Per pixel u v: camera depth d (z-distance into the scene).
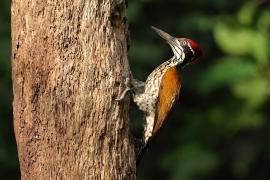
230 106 18.92
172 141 19.56
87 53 11.47
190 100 19.91
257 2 18.02
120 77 11.70
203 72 18.91
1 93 17.81
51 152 11.52
